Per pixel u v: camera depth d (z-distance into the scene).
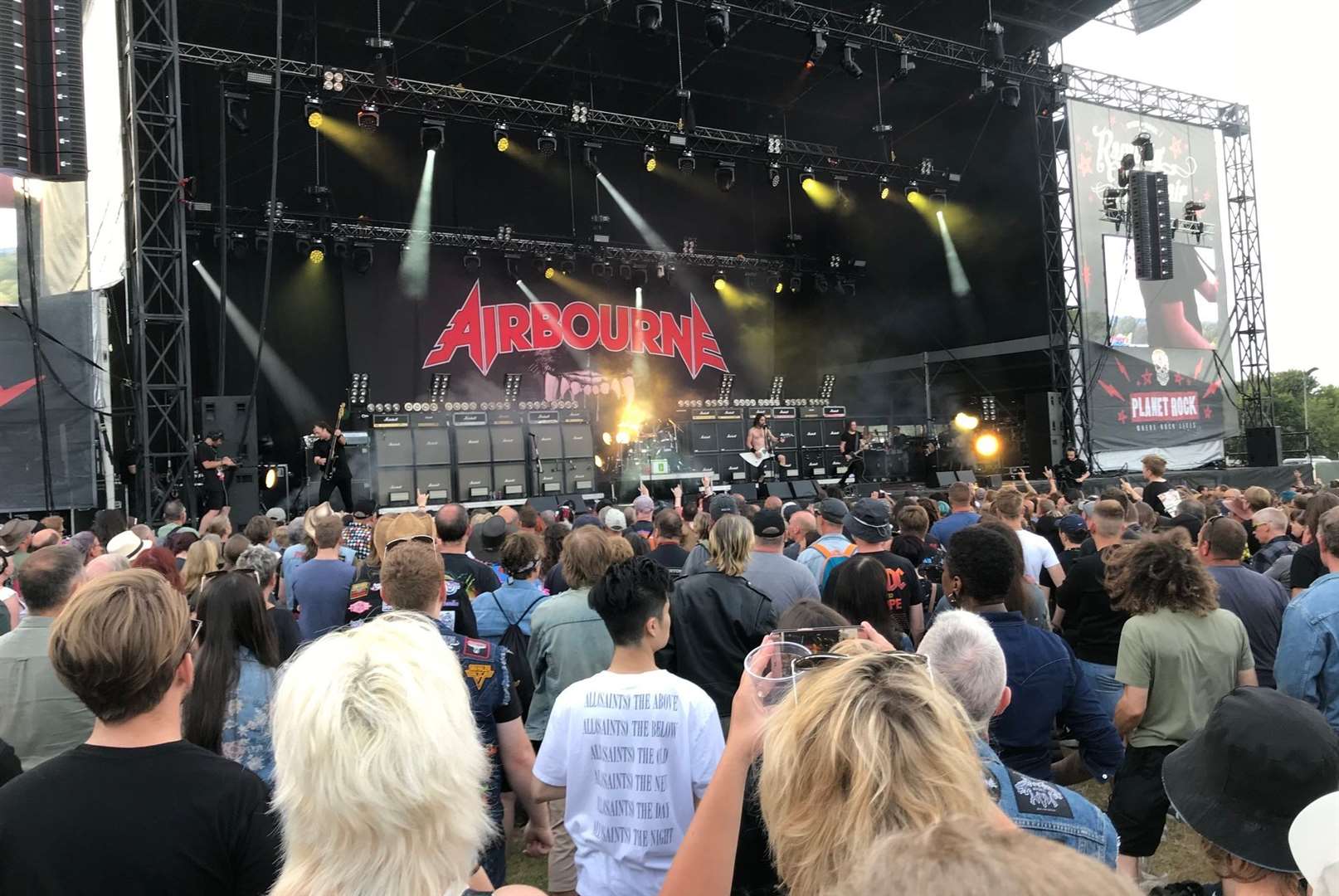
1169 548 3.08
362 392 16.36
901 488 16.67
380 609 3.68
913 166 19.47
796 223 21.91
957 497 5.82
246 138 16.33
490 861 2.73
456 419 15.99
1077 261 16.70
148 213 10.78
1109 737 2.73
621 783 2.32
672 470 17.47
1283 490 16.58
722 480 18.08
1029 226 17.69
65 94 8.86
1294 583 4.19
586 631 3.46
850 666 1.24
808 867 1.13
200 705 2.42
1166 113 17.94
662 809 2.30
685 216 20.67
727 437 18.31
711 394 21.03
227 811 1.59
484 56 16.88
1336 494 4.12
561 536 5.54
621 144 17.91
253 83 12.39
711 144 17.08
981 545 2.79
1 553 5.04
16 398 10.02
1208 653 3.00
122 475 11.77
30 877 1.47
